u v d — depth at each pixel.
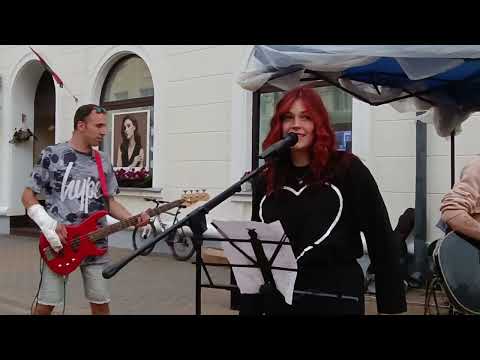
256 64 3.14
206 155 8.86
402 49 2.87
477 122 6.01
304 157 2.37
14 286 6.77
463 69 3.75
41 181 3.63
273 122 2.43
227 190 2.33
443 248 3.21
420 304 5.40
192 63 9.02
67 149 3.65
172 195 9.31
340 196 2.29
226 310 5.38
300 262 2.28
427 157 6.34
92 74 10.78
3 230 12.37
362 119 6.73
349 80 3.94
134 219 3.69
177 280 6.92
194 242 2.33
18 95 12.53
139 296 6.06
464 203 3.17
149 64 9.67
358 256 2.34
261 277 2.30
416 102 4.46
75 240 3.53
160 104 9.49
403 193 6.51
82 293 6.21
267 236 2.17
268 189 2.42
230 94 8.55
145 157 9.98
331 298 2.24
